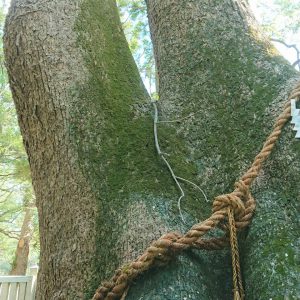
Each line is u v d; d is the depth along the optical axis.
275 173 1.26
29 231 7.71
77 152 1.40
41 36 1.58
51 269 1.31
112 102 1.53
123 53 1.74
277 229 1.13
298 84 1.36
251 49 1.61
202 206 1.36
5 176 5.68
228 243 1.15
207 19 1.75
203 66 1.65
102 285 1.12
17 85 1.60
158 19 1.89
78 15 1.64
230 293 1.16
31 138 1.54
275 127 1.29
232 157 1.43
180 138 1.54
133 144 1.44
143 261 1.07
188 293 1.04
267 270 1.04
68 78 1.52
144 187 1.32
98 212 1.30
